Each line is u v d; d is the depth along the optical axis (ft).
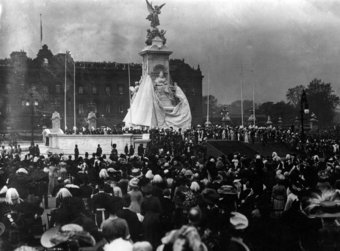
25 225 44.57
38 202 48.01
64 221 41.78
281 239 41.11
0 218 45.73
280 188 59.11
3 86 446.60
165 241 29.22
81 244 36.09
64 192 49.60
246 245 37.83
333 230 41.16
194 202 47.14
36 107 441.27
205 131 247.70
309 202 44.04
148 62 301.84
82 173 82.94
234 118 457.27
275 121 425.69
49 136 254.68
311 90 360.48
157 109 287.48
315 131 310.24
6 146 285.64
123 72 509.76
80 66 497.46
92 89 501.15
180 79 495.41
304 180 81.30
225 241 35.60
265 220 43.01
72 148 232.73
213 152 212.02
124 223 34.94
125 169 94.99
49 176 99.55
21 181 72.08
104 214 48.29
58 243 35.53
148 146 211.41
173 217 45.19
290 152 218.18
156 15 305.94
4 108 437.99
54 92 475.72
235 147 218.59
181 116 294.66
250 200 55.11
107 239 34.42
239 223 37.83
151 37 305.73
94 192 62.23
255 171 86.99
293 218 43.16
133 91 305.53
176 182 63.26
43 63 467.52
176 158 122.93
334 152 204.23
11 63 450.30
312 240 41.32
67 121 461.37
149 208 45.39
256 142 237.04
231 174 79.30
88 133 250.16
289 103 423.23
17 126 425.69
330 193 44.88
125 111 510.99
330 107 364.99
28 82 459.32
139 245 28.17
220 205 50.19
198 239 28.04
